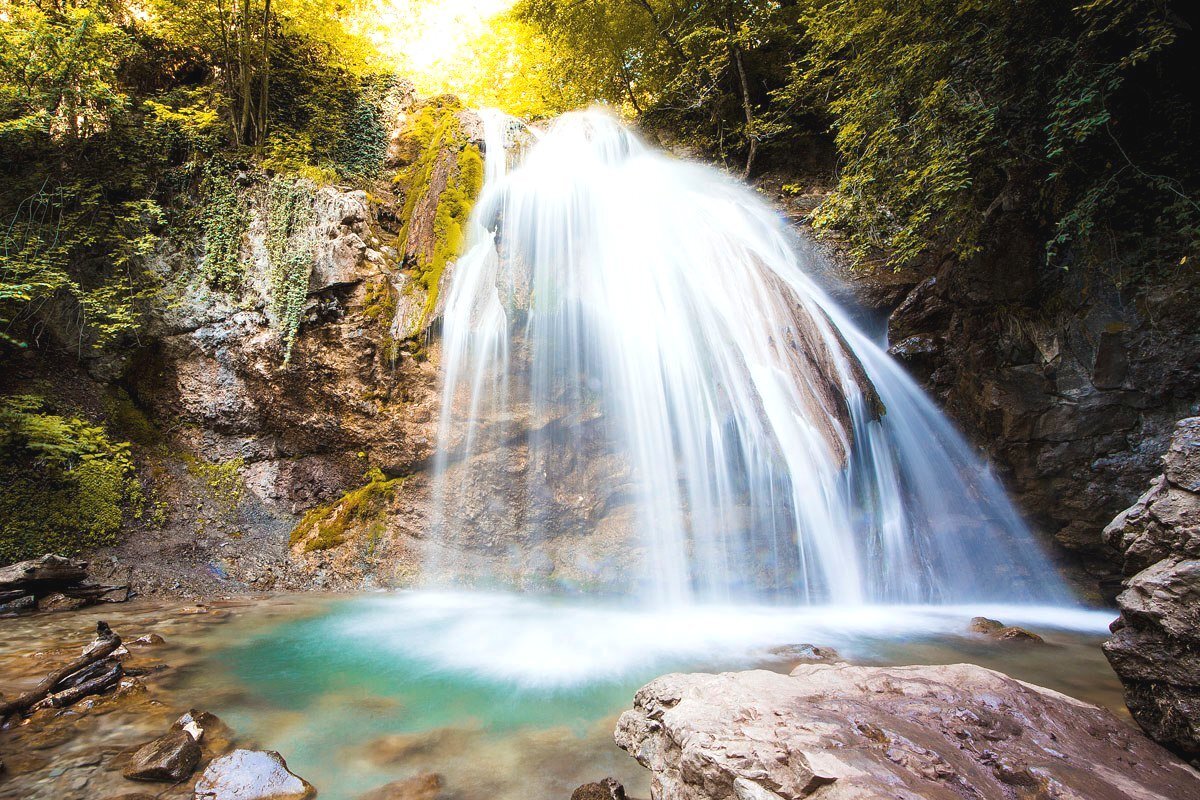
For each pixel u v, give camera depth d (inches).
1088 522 344.8
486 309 361.7
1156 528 124.1
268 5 428.1
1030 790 90.4
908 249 316.8
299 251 366.9
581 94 698.8
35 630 217.9
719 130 598.9
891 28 313.9
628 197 431.5
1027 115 291.3
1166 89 279.4
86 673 168.1
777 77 591.2
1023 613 321.1
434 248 388.2
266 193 388.5
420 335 359.6
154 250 370.9
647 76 650.8
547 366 352.8
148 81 441.4
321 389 358.9
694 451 335.0
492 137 457.4
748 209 490.9
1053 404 338.6
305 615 268.4
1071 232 318.3
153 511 327.0
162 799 112.2
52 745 132.0
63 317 347.6
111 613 253.3
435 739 144.8
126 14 434.0
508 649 221.5
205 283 371.6
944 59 298.5
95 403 345.4
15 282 327.6
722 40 542.0
